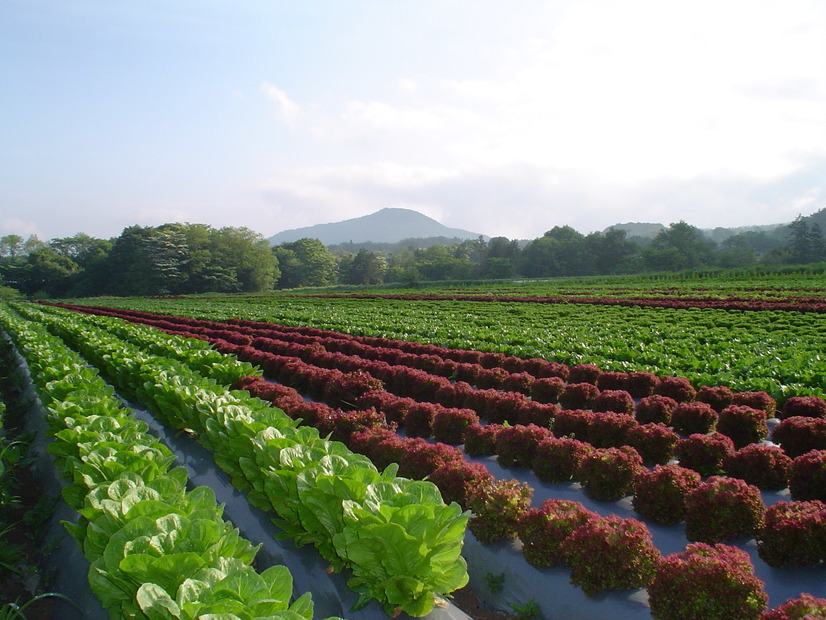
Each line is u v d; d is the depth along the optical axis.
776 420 13.37
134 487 6.18
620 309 41.31
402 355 20.92
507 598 6.76
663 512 8.06
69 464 8.11
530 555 6.84
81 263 148.38
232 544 5.26
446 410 12.11
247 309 52.81
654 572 6.07
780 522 6.79
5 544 8.33
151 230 129.50
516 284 105.06
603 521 6.52
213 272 128.62
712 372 17.61
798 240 136.50
